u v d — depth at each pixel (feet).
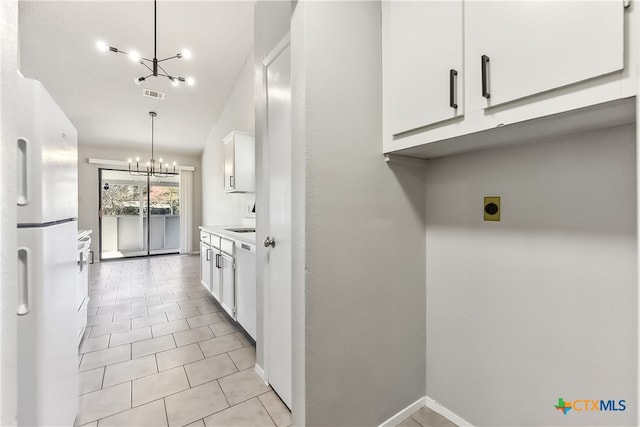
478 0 3.03
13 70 1.22
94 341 7.32
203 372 5.95
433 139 3.56
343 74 3.77
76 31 10.36
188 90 14.38
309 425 3.54
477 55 3.06
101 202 18.54
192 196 21.56
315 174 3.54
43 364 3.11
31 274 3.04
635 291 2.86
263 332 5.61
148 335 7.68
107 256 19.16
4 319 1.16
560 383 3.40
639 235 1.65
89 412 4.74
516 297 3.78
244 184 11.05
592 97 2.34
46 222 3.24
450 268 4.55
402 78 3.87
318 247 3.58
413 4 3.70
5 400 1.17
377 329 4.21
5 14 1.17
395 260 4.42
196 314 9.21
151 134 17.83
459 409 4.46
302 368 3.53
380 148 4.18
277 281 5.02
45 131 3.24
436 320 4.76
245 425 4.51
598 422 3.13
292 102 3.66
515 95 2.76
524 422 3.72
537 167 3.58
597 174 3.11
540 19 2.58
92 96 13.66
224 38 11.56
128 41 10.95
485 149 4.05
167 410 4.82
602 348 3.09
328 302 3.68
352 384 3.94
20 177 3.02
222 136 16.37
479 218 4.18
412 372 4.70
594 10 2.28
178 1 9.80
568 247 3.33
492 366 4.04
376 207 4.16
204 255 11.26
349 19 3.83
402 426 4.45
